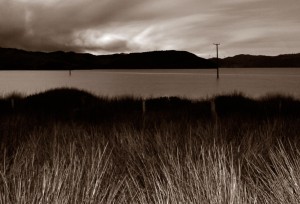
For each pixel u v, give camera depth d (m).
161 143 4.04
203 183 2.38
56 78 124.12
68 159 3.35
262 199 2.41
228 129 5.73
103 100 21.12
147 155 3.59
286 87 60.91
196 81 87.69
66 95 21.30
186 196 2.30
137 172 3.17
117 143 4.43
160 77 122.19
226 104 16.83
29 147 3.93
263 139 4.36
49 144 4.27
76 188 2.40
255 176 2.98
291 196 2.23
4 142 4.55
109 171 3.13
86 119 12.38
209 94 44.69
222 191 2.25
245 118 10.89
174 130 5.59
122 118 11.20
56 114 14.31
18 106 18.67
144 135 4.77
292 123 7.13
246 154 3.48
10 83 86.31
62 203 2.17
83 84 78.69
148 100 19.61
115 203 2.43
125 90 55.75
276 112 15.02
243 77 117.44
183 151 3.78
